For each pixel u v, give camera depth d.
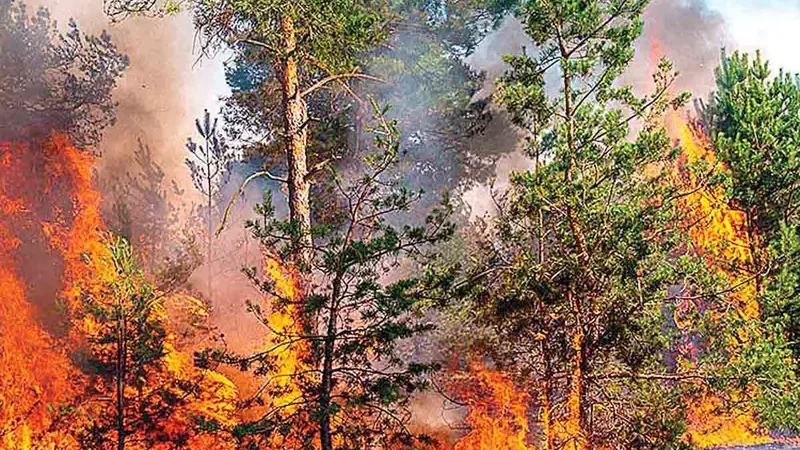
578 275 12.61
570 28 13.64
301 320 11.45
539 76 14.00
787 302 16.08
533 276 12.79
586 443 12.27
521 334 13.14
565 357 12.83
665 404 12.27
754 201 18.56
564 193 12.71
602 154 13.27
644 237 12.95
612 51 13.46
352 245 11.14
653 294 12.66
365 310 11.54
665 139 13.36
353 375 11.03
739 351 12.97
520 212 13.37
